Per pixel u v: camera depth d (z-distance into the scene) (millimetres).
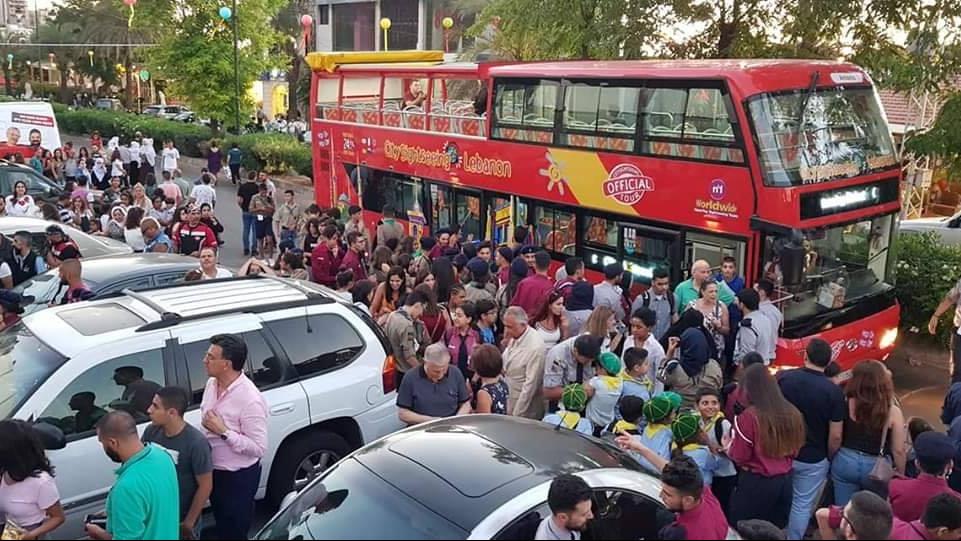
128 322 6859
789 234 9305
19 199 16062
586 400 6934
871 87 10484
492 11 18984
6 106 25078
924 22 13539
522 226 12891
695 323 8094
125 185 24953
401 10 46844
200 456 5453
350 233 12898
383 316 9477
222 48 33906
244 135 33000
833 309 9781
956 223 16328
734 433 6047
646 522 5125
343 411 7324
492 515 4570
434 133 14984
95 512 6230
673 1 15859
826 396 6254
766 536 4617
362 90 18484
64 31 61938
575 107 11891
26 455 5391
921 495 5434
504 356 7863
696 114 10156
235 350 5906
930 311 11984
